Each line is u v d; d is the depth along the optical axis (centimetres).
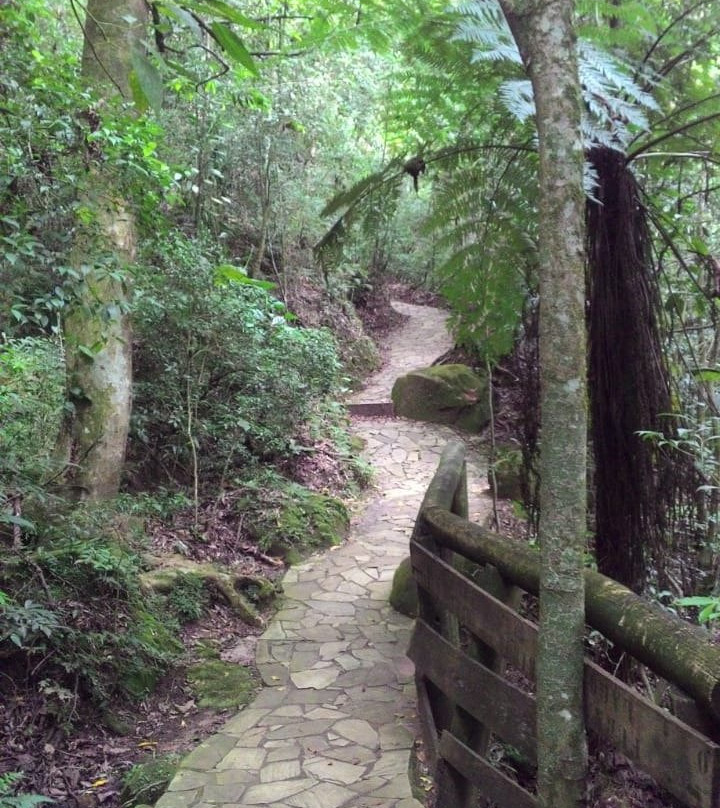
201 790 260
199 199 796
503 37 203
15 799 227
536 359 282
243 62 127
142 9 422
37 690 315
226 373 617
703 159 245
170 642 377
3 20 327
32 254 311
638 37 235
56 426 479
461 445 447
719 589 295
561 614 147
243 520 557
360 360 1145
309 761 279
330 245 263
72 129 322
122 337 476
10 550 352
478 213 246
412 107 252
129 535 452
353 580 495
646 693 288
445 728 277
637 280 246
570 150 133
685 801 125
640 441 254
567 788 149
